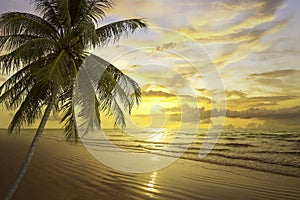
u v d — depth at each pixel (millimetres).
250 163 18531
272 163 18469
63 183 10477
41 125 7871
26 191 9328
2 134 49250
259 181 11953
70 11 8484
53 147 26516
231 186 10789
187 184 10992
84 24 7055
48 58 8039
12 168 13680
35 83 8062
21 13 8016
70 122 9758
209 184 11086
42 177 11539
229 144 31062
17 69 7781
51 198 8531
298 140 30906
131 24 8461
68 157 18516
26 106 8133
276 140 31781
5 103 8523
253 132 39250
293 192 9930
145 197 8922
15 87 8344
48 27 8367
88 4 8484
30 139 37531
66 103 9289
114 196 8914
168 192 9617
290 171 15078
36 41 7105
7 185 10148
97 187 10016
